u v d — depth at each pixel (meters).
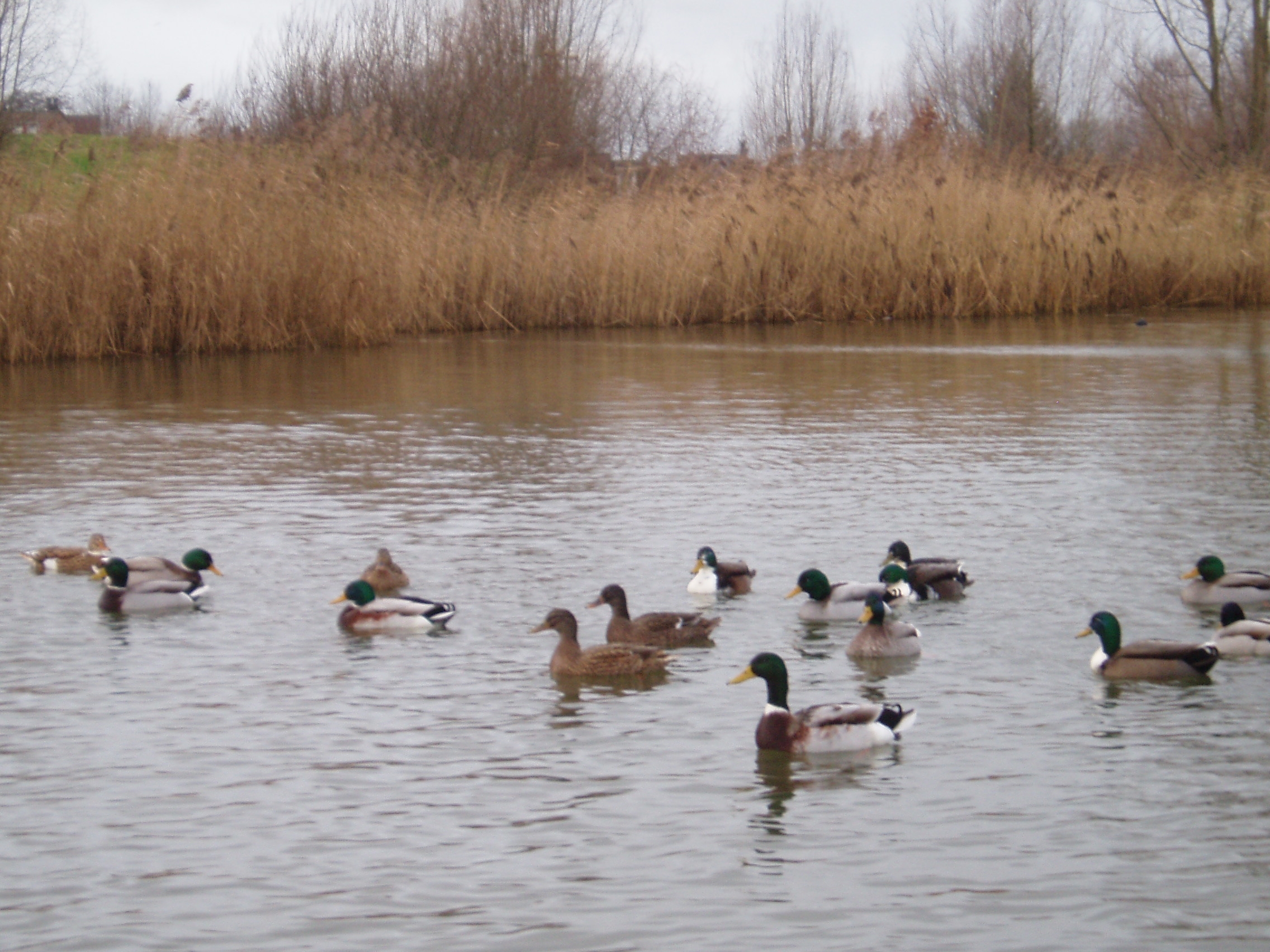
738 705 10.13
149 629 12.02
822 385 27.20
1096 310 43.78
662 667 10.95
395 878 7.43
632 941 6.79
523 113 51.44
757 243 40.69
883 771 8.80
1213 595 12.37
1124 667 10.50
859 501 16.70
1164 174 47.62
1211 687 10.36
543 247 39.44
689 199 41.41
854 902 7.12
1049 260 42.41
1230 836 7.80
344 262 33.81
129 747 9.24
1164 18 58.44
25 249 29.73
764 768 8.89
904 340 35.69
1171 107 63.62
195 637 11.77
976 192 43.00
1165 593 12.81
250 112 45.78
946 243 41.50
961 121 71.50
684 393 26.19
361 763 8.97
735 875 7.42
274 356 31.98
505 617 12.35
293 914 7.08
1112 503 16.44
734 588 13.16
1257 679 10.53
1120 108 72.75
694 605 12.80
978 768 8.84
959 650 11.34
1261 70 57.44
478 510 16.36
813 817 8.12
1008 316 42.16
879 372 29.09
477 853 7.70
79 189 30.97
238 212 32.31
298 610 12.57
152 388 26.61
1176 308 44.84
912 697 10.23
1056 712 9.84
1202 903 7.08
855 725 9.13
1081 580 13.30
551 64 53.00
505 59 52.16
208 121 32.66
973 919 6.95
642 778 8.74
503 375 28.89
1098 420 22.66
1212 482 17.56
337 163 34.78
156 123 32.28
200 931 6.92
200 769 8.86
